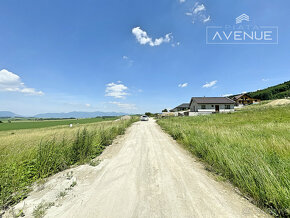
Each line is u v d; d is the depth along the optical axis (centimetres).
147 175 321
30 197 238
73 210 203
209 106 3058
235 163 295
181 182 285
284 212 187
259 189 224
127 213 196
